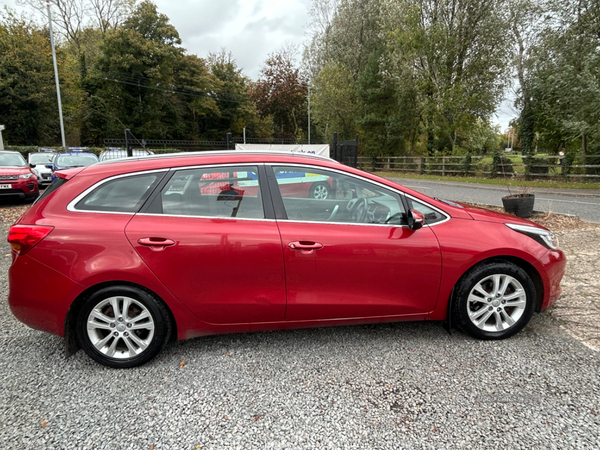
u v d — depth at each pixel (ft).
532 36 56.18
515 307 10.11
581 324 10.88
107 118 124.47
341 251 9.20
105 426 7.18
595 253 17.70
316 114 104.94
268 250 8.99
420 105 75.92
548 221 26.07
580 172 54.95
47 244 8.54
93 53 139.33
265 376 8.73
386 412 7.47
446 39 69.92
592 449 6.39
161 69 119.75
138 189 9.16
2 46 97.45
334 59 105.40
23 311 8.75
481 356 9.37
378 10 94.48
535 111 69.10
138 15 118.32
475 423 7.11
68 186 9.15
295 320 9.50
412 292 9.68
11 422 7.30
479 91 72.64
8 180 33.09
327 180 9.70
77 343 9.24
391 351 9.71
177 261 8.73
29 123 103.76
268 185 9.47
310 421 7.25
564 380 8.34
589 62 47.26
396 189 9.94
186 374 8.87
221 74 161.38
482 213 10.51
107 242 8.61
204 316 9.15
